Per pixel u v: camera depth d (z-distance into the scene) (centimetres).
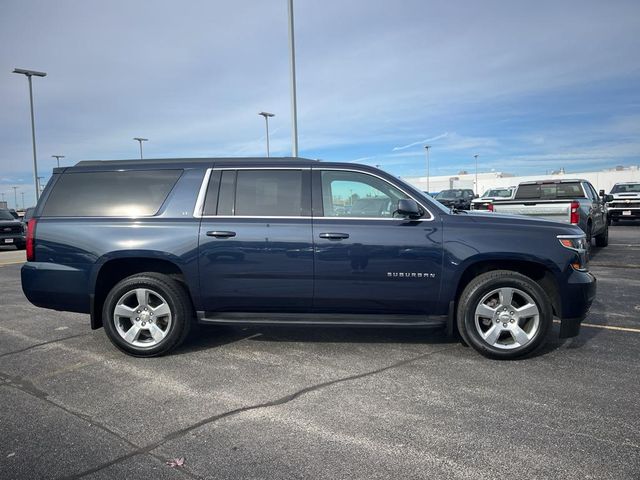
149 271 503
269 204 484
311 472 280
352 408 363
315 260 466
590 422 336
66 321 644
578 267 463
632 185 2069
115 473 282
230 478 275
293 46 1518
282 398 382
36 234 496
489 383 407
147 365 463
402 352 491
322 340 534
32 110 2975
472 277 484
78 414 359
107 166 512
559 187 1196
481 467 283
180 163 506
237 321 478
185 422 344
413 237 463
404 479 272
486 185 7188
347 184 488
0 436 327
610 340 523
